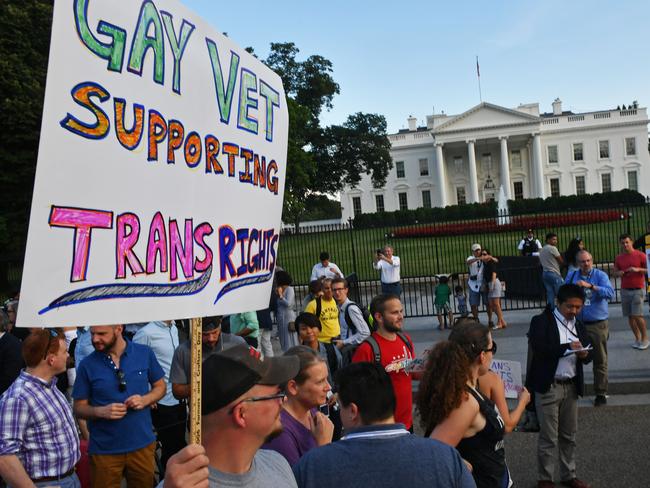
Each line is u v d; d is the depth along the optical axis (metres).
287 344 9.80
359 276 21.34
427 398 3.22
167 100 2.07
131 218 1.91
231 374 1.86
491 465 3.22
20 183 23.88
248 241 2.53
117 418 4.19
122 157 1.89
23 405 3.62
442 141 82.00
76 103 1.74
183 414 5.75
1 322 5.95
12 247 24.12
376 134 60.44
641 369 8.57
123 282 1.88
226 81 2.41
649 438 6.41
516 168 84.69
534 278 15.32
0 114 22.75
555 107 92.25
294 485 2.19
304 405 3.45
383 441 2.46
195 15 2.24
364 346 4.64
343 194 89.56
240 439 1.90
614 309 13.69
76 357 6.30
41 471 3.67
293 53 51.59
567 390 5.32
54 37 1.69
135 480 4.38
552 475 5.33
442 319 14.18
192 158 2.19
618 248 23.44
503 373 5.33
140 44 1.96
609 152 83.38
